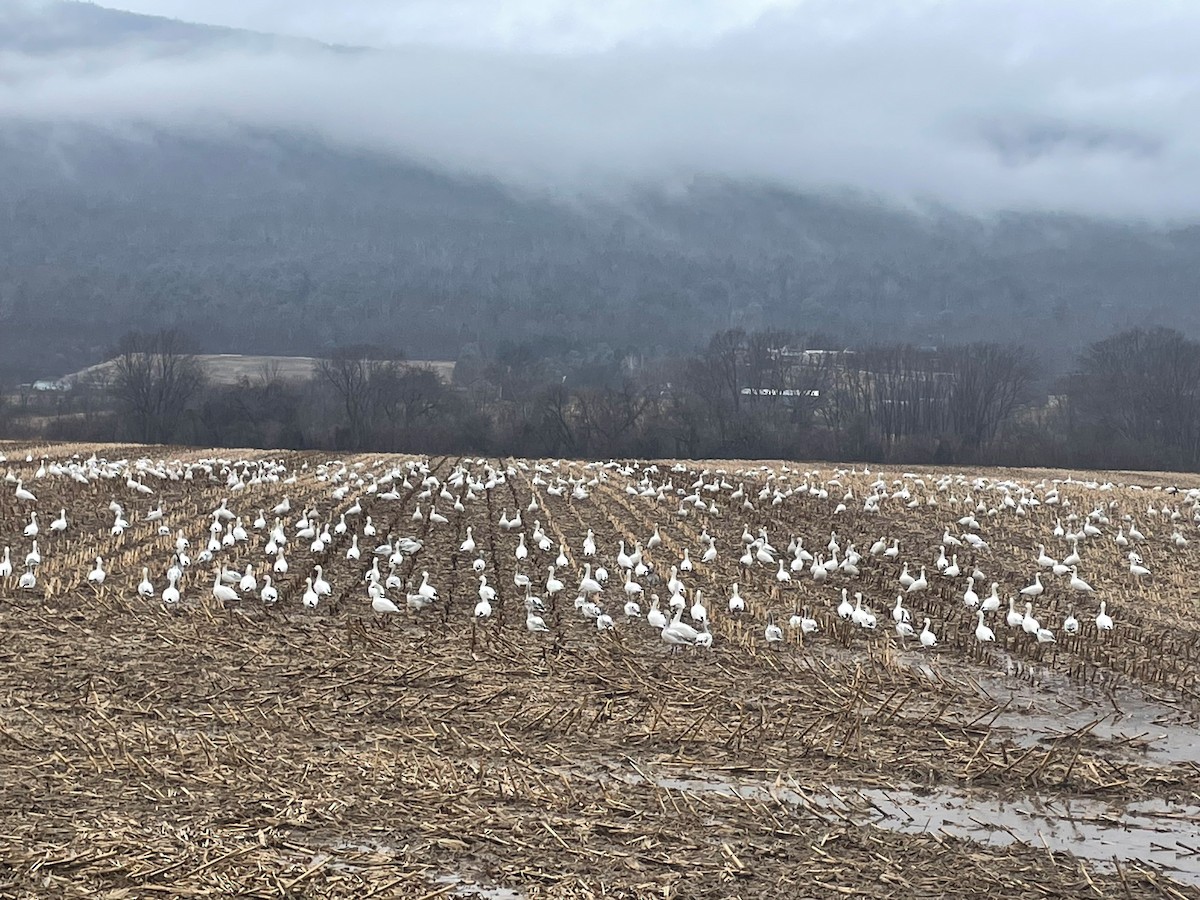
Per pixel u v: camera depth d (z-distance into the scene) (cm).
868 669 2333
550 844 1400
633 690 2105
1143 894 1327
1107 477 9088
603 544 3928
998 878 1355
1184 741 1939
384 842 1391
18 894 1223
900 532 4509
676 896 1276
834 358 16062
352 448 11794
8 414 13050
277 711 1934
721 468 8200
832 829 1484
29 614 2592
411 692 2067
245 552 3512
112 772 1602
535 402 12838
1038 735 1950
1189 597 3306
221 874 1285
